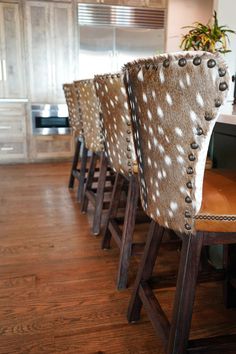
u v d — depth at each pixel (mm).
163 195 881
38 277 1757
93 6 4477
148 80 776
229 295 1487
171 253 2012
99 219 2301
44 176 3994
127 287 1667
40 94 4598
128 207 1629
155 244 1276
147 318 1425
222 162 1644
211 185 1112
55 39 4477
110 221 2004
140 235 2281
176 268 1823
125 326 1385
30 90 4547
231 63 2916
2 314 1455
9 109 4527
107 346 1277
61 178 3904
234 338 1036
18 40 4367
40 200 3078
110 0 4508
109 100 1496
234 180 1184
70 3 4398
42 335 1332
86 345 1281
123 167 1567
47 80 4578
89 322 1409
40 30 4402
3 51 4348
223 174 1290
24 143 4695
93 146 2365
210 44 2152
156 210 938
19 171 4246
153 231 1263
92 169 2684
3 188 3469
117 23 4617
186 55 648
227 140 1588
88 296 1593
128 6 4590
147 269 1309
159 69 722
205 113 669
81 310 1487
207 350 993
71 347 1270
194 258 910
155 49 4852
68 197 3174
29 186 3551
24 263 1905
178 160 780
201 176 762
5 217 2639
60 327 1378
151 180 931
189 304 944
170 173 824
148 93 795
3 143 4621
